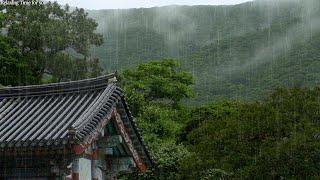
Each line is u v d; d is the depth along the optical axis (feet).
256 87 511.40
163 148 130.41
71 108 70.69
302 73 496.64
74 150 59.06
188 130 201.26
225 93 517.55
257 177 121.80
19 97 76.69
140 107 177.37
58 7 194.39
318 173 119.65
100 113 64.85
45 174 64.69
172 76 223.71
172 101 223.71
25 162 65.26
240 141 131.54
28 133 63.87
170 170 124.26
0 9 180.86
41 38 173.47
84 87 74.08
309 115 133.49
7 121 69.26
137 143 74.54
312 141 123.34
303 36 609.83
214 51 651.66
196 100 501.56
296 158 120.98
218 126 141.18
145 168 79.15
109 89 69.15
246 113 138.41
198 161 125.08
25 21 178.29
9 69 165.99
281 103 138.82
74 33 188.55
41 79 177.88
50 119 67.97
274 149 122.93
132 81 217.56
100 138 71.26
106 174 75.41
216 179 122.52
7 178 66.03
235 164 126.93
